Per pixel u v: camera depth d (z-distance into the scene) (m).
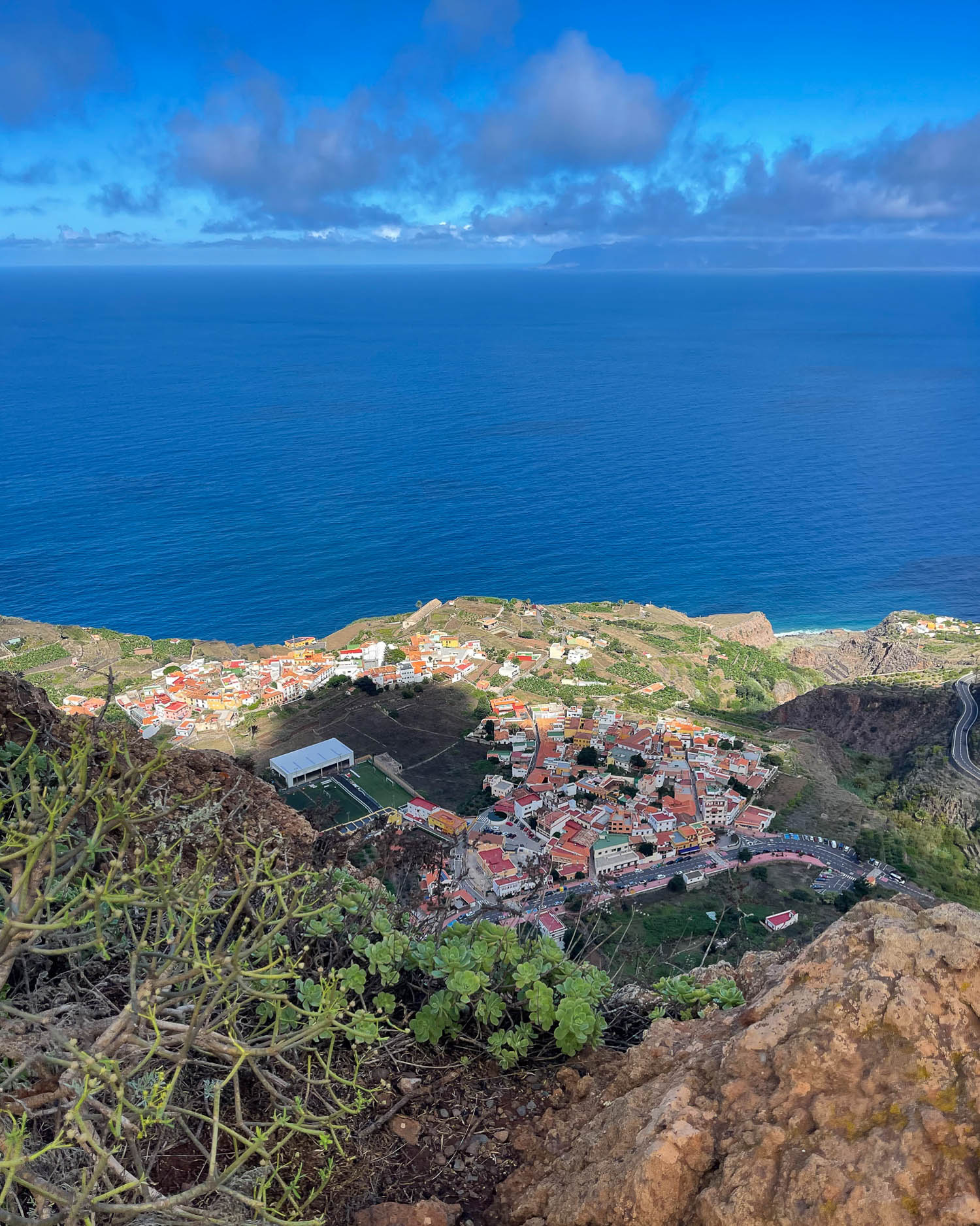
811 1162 2.46
